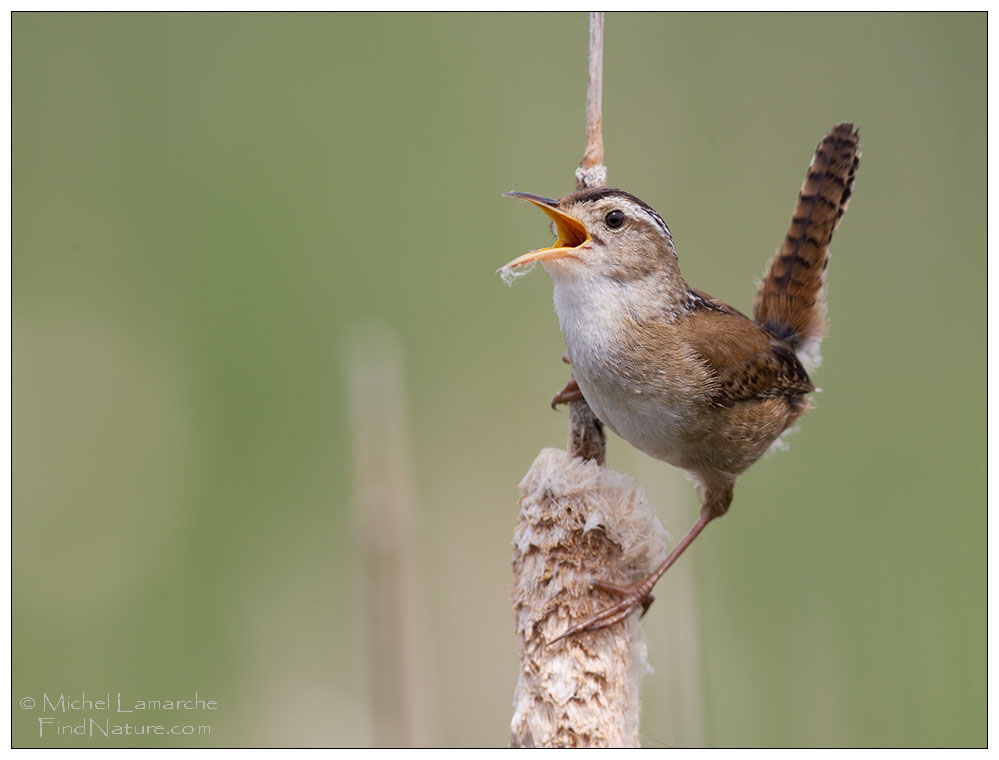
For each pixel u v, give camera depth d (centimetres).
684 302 743
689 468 742
